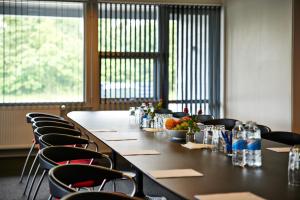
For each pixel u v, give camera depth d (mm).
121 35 8445
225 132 3229
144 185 5684
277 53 7277
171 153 3193
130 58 8508
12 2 7949
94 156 3672
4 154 8047
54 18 8195
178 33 8719
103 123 5398
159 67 8641
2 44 7949
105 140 3898
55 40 8227
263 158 3025
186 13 8750
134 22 8500
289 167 2262
